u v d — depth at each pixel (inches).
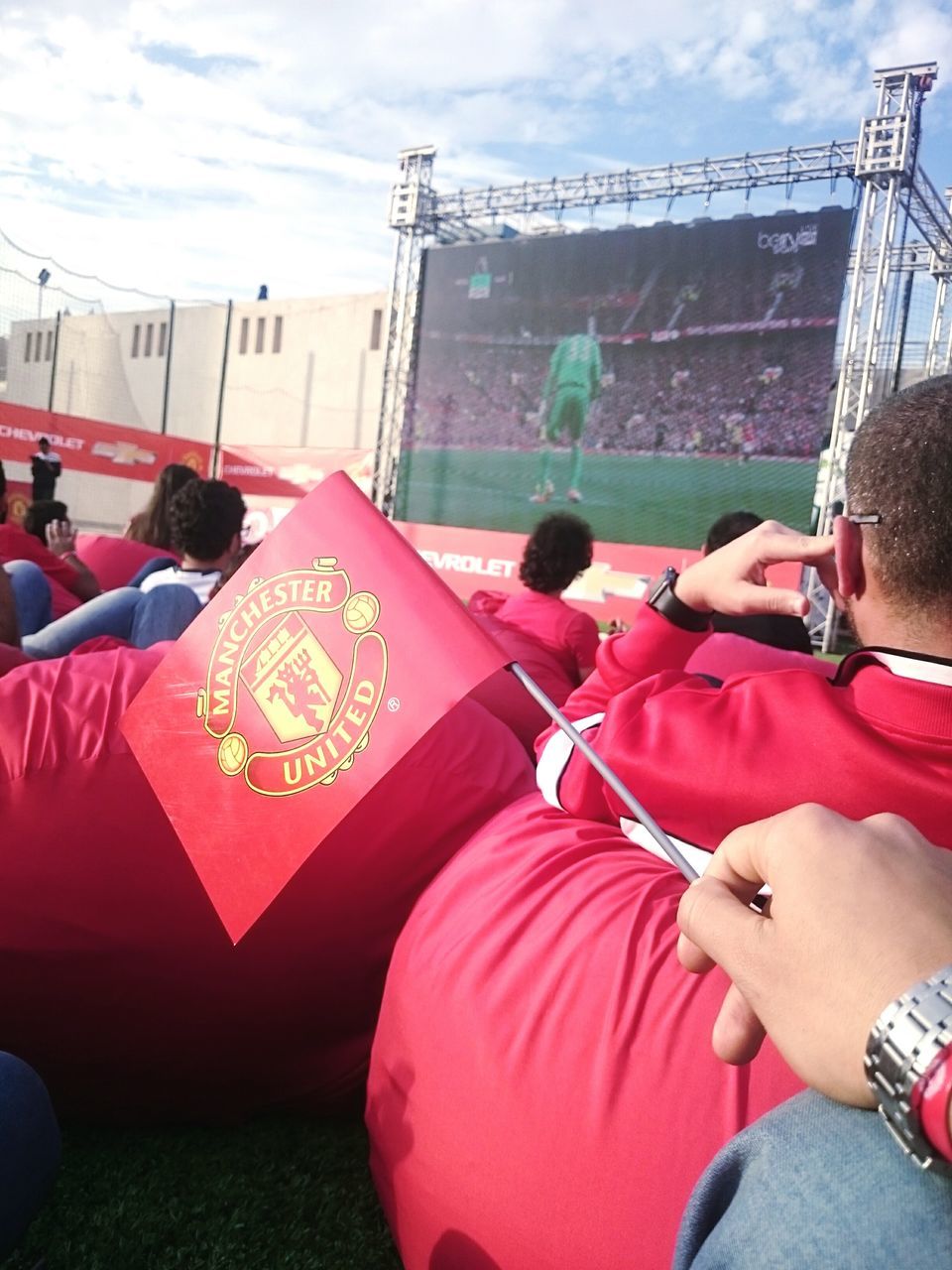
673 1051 32.4
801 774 33.4
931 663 32.2
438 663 37.3
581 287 453.1
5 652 63.7
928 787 31.3
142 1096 54.1
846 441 399.2
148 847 47.8
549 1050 34.1
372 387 904.9
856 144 369.1
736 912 18.8
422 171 471.2
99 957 48.9
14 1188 33.2
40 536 220.5
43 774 47.5
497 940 37.9
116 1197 48.5
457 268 480.7
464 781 52.2
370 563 40.2
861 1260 16.4
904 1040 14.9
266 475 567.5
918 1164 15.5
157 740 41.9
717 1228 19.0
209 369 988.6
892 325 432.5
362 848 49.8
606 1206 31.3
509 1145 33.7
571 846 41.8
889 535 32.3
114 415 987.9
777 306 410.9
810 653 123.0
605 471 458.0
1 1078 33.6
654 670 44.8
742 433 425.4
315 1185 50.8
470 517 492.7
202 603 110.8
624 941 35.7
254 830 39.1
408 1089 38.6
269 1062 54.3
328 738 38.5
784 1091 30.9
